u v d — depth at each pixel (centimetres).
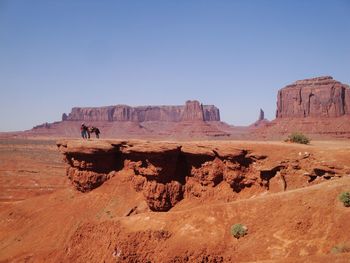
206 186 4772
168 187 4903
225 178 4634
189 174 4966
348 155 4019
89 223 3769
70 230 4897
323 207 3062
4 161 13788
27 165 13012
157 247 3241
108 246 3362
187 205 4775
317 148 4388
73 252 3616
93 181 5675
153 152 4825
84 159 5738
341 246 2516
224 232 3306
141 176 5203
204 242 3180
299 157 4234
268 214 3331
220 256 3044
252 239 3117
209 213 3534
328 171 3916
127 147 5625
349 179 3434
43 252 4175
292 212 3197
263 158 4419
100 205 5316
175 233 3375
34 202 6041
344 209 2923
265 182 4319
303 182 4097
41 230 5144
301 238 2909
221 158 4669
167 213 3656
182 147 4972
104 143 5691
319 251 2711
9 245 5034
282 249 2886
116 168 5731
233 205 3584
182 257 3080
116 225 3566
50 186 9562
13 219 5747
